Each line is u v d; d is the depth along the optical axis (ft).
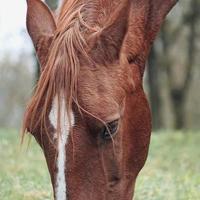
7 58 152.15
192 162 57.00
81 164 21.45
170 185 41.86
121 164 23.80
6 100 157.07
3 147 56.95
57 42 22.49
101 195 22.03
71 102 21.50
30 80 154.10
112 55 23.36
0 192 37.88
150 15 28.76
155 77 126.00
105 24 24.17
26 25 24.99
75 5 24.88
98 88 22.31
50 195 37.11
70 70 21.75
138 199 37.70
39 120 21.74
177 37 131.64
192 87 154.61
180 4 121.70
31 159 52.54
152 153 61.52
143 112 26.30
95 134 21.71
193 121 157.07
